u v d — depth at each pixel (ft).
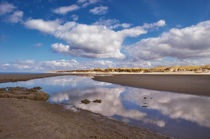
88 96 39.93
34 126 14.34
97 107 27.68
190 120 19.92
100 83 82.79
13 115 17.69
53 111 24.17
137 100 33.81
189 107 26.50
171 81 77.36
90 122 18.71
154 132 15.97
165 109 25.75
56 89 55.67
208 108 25.41
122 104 30.14
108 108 26.94
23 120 16.08
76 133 13.80
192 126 17.80
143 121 19.84
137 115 22.61
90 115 22.36
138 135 14.97
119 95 41.11
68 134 13.21
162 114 22.98
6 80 101.71
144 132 15.88
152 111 24.77
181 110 24.80
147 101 32.55
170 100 32.83
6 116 17.08
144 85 63.21
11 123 14.83
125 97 37.86
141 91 47.91
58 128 14.52
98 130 15.70
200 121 19.40
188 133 15.76
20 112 19.39
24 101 28.78
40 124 15.15
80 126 16.43
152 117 21.59
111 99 35.53
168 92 43.96
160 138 14.34
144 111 24.82
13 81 99.96
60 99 35.76
